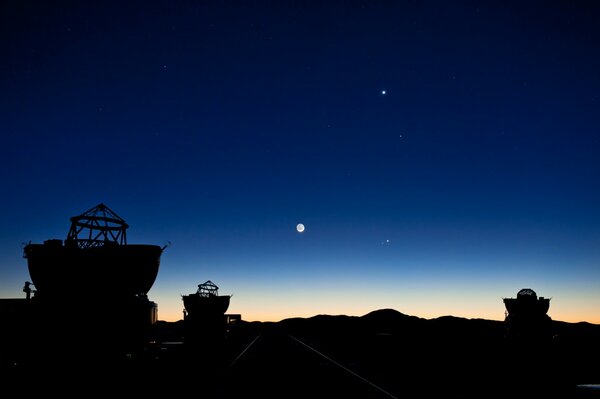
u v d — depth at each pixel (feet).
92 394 58.34
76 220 108.58
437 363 92.89
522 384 66.23
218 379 70.49
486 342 139.54
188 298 155.53
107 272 99.30
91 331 93.35
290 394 57.57
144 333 100.78
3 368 79.77
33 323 92.22
